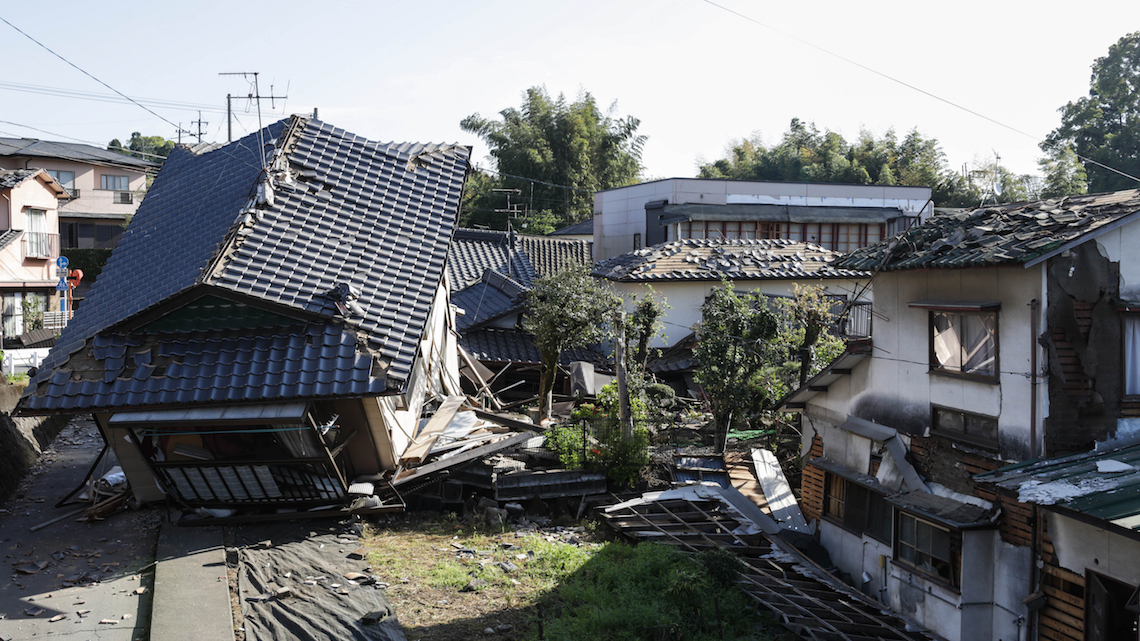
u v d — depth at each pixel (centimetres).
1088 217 976
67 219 4003
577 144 4628
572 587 1036
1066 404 973
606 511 1405
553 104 4734
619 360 1622
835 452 1388
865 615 1073
